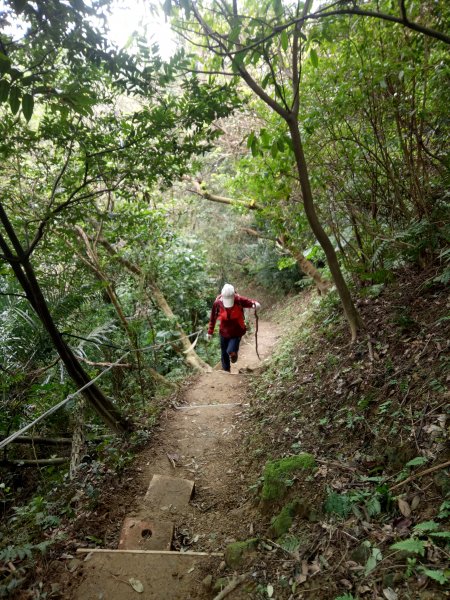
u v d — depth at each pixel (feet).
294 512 9.15
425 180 13.71
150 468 13.78
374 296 15.84
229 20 9.23
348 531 7.79
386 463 9.02
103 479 12.92
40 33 8.39
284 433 12.96
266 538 9.09
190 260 34.24
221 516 10.94
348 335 15.79
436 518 6.93
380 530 7.41
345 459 9.91
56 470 15.29
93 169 13.43
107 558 9.47
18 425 15.76
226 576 8.38
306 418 12.92
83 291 17.31
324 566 7.36
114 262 24.09
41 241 16.03
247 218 45.93
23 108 6.66
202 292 37.58
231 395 20.53
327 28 10.42
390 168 14.83
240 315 23.47
